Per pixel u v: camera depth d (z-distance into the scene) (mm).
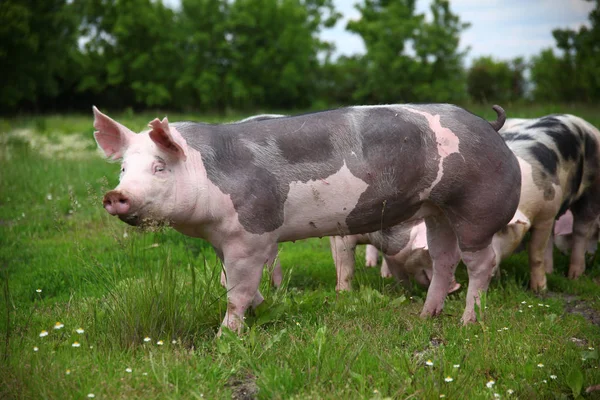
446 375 4062
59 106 48875
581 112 20312
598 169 7535
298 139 4777
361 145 4797
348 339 4652
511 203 4988
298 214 4824
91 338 4648
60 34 41406
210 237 4832
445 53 43812
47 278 6605
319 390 3848
